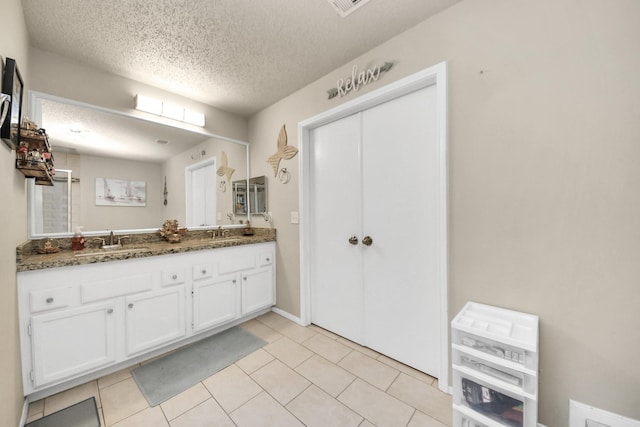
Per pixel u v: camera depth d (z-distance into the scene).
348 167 2.15
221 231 2.75
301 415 1.37
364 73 1.86
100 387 1.56
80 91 1.93
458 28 1.44
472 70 1.40
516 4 1.26
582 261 1.12
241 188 2.94
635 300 1.01
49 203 1.78
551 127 1.18
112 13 1.46
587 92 1.09
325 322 2.36
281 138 2.58
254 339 2.16
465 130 1.43
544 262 1.21
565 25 1.14
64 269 1.47
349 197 2.15
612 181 1.05
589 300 1.11
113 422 1.31
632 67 1.00
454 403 1.18
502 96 1.31
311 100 2.29
